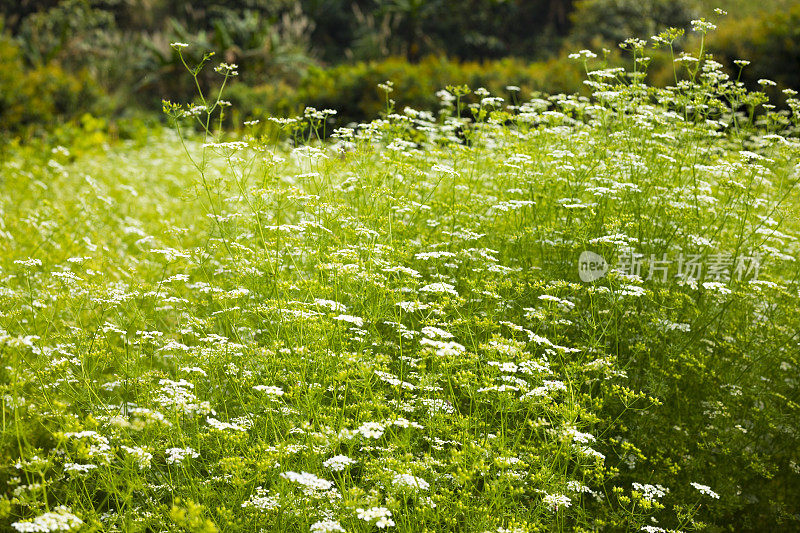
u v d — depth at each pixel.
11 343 3.78
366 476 3.95
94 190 8.00
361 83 16.52
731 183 6.14
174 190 10.44
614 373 4.68
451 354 3.80
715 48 14.91
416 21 29.59
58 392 4.80
